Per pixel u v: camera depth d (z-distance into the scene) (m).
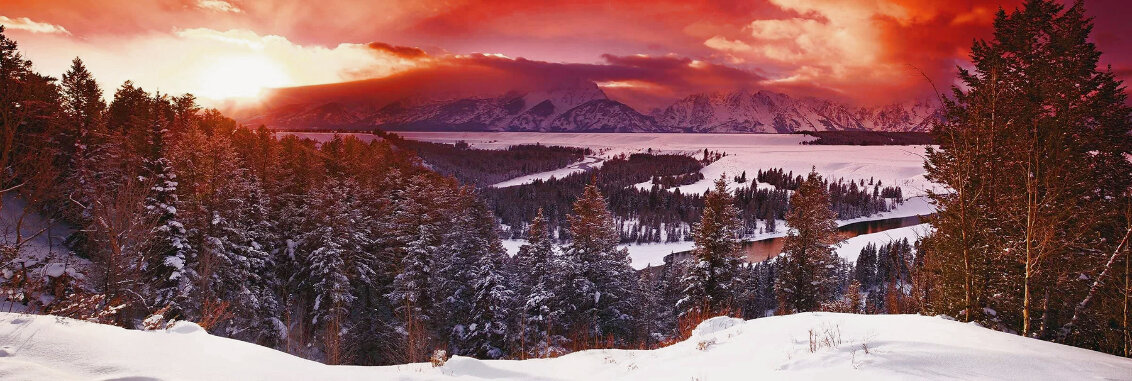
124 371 5.73
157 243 24.73
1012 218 14.92
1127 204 14.53
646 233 149.75
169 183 26.33
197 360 6.66
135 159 28.06
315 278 33.69
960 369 7.07
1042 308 14.79
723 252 30.66
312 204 36.41
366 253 36.03
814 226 30.80
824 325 10.66
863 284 90.94
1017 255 14.81
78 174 31.55
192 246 27.08
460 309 33.22
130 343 6.74
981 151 16.31
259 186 37.78
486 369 8.45
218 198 28.98
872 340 8.63
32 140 29.16
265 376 6.58
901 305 23.56
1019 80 19.56
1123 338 13.88
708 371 8.61
